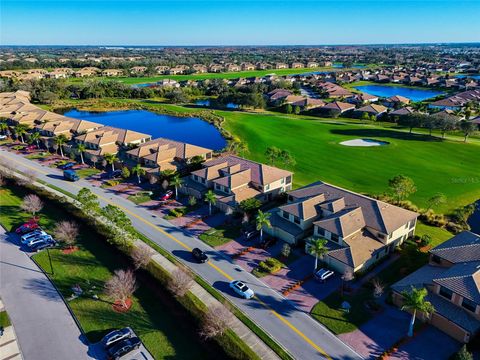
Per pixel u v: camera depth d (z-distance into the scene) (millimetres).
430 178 82375
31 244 53469
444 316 36875
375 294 41844
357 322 39281
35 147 106438
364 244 49250
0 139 114438
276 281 46375
